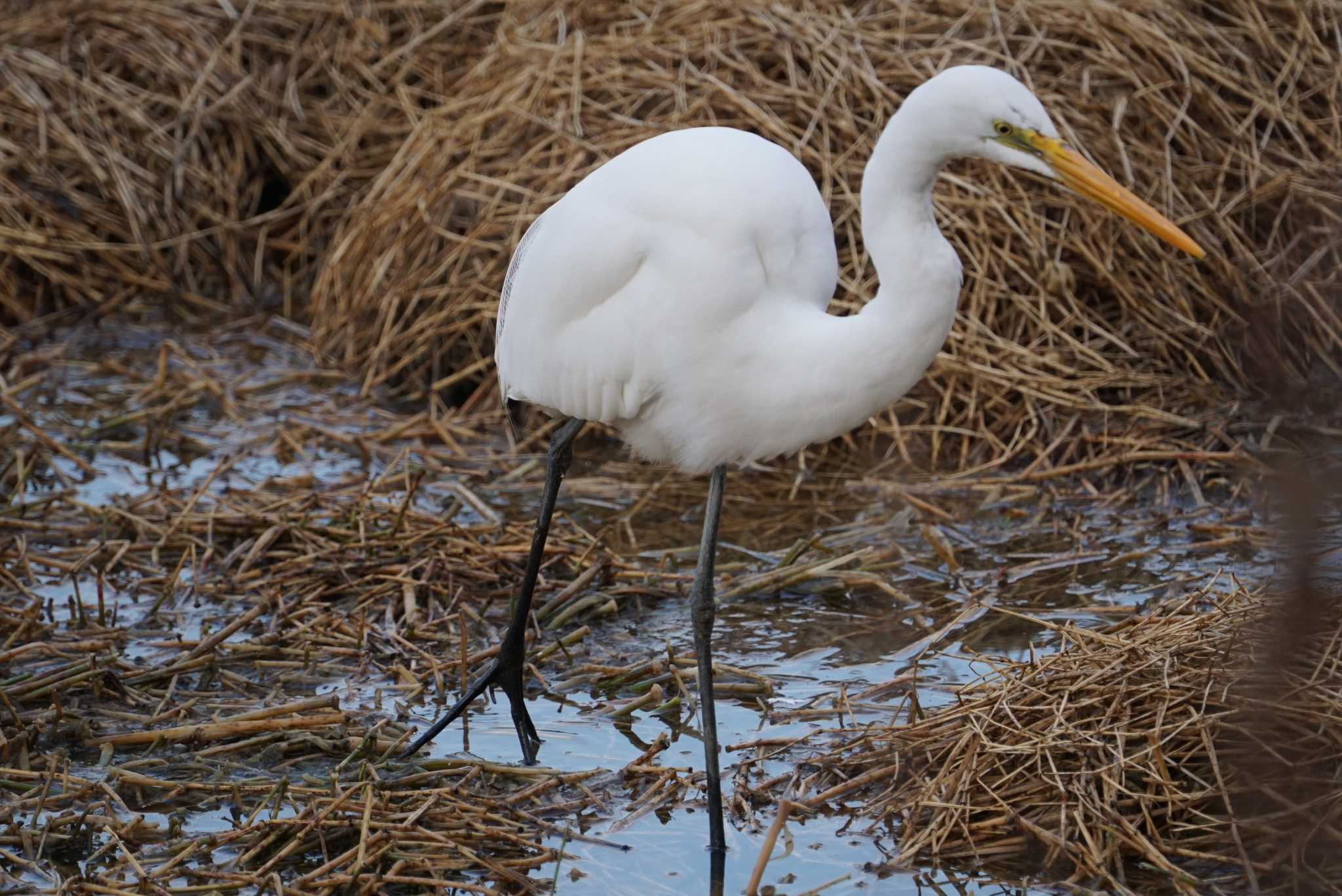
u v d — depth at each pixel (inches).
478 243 430.6
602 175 251.3
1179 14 438.9
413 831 237.3
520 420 422.0
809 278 245.4
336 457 405.1
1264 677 245.1
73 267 508.7
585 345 250.4
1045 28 437.7
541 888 229.0
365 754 266.4
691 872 233.5
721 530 362.6
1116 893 221.0
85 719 273.3
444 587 326.6
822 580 333.1
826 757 260.5
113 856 236.2
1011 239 412.2
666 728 279.0
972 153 227.8
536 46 471.8
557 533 353.7
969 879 228.5
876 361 230.8
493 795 255.6
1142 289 410.3
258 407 433.1
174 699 287.3
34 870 231.6
